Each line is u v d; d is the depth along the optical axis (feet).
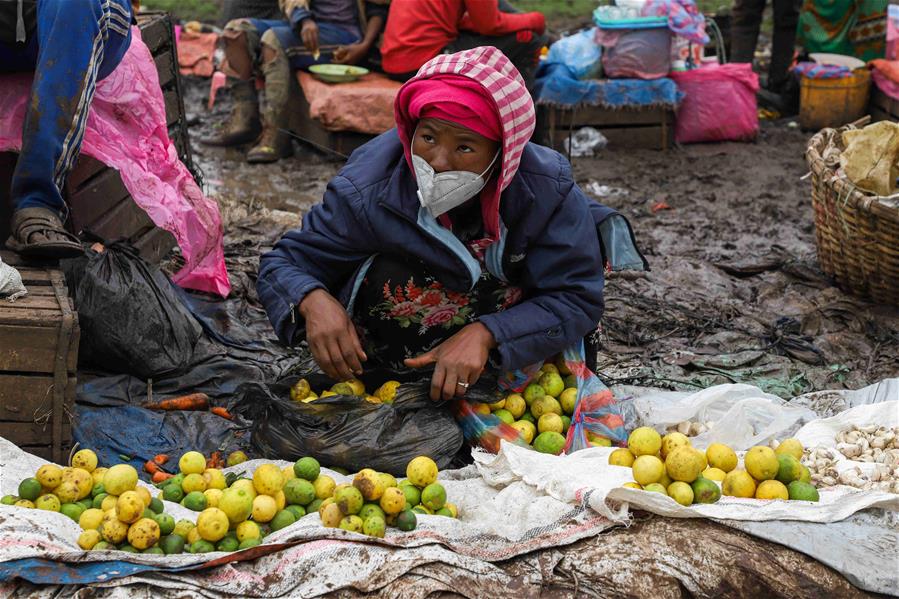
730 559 9.42
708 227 22.45
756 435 12.03
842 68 30.12
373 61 27.68
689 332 16.24
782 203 24.54
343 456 10.73
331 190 11.39
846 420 12.14
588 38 29.12
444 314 11.77
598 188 25.52
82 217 14.71
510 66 10.30
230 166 26.30
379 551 9.06
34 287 11.27
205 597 8.61
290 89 27.02
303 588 8.79
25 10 13.21
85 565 8.57
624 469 10.39
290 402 10.96
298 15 26.53
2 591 8.43
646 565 9.34
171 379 13.04
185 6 41.14
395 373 12.17
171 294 13.38
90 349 12.61
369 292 11.66
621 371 14.42
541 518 9.90
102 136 13.82
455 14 25.75
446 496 10.41
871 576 9.40
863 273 17.01
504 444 10.87
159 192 14.33
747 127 29.45
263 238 19.92
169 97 18.28
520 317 11.18
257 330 15.30
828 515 9.92
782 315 17.06
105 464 11.23
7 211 14.14
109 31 13.16
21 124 13.76
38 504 9.43
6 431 10.50
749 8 32.42
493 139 10.27
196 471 10.10
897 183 16.83
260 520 9.64
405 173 10.94
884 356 15.34
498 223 11.02
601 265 11.70
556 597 9.14
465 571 9.04
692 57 29.55
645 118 28.71
